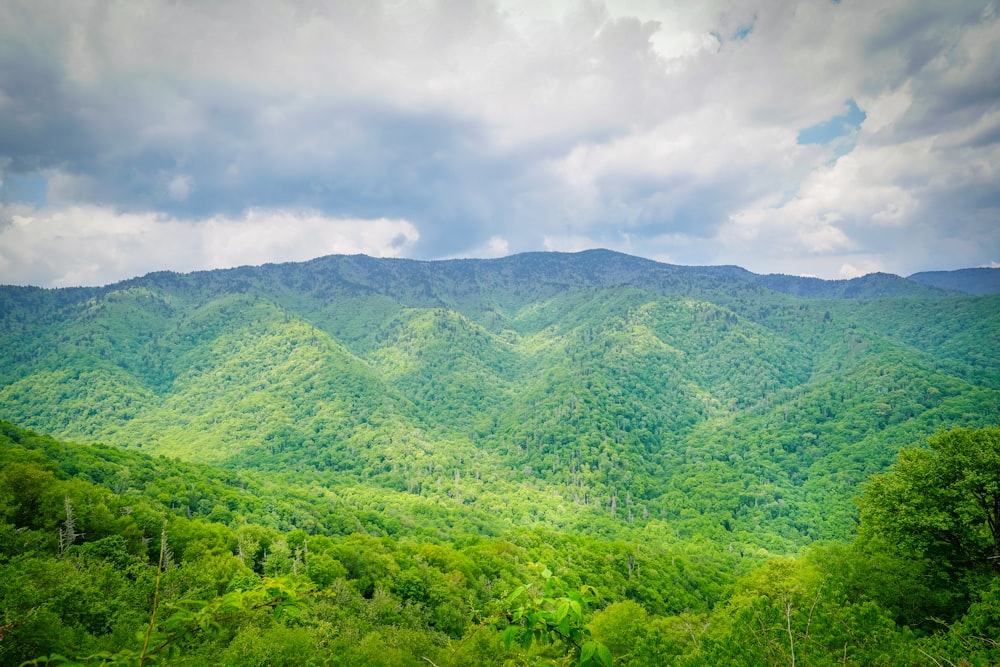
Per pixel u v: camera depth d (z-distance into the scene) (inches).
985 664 343.0
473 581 2456.9
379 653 1225.4
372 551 2456.9
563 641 173.3
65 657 166.6
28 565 1198.9
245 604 187.0
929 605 923.4
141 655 168.1
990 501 992.9
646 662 549.3
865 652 403.2
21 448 3245.6
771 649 382.0
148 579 1384.1
